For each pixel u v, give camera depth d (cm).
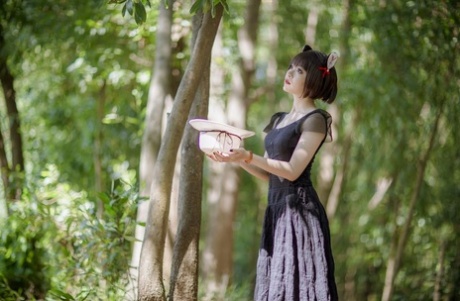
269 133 344
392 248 743
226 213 827
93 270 440
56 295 428
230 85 877
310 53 337
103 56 651
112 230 435
